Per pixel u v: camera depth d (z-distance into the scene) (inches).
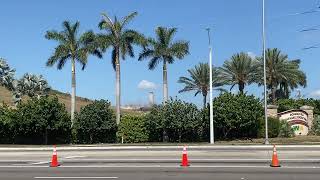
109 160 982.4
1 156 1190.3
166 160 954.7
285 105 2667.3
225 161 909.8
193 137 2073.1
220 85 2743.6
